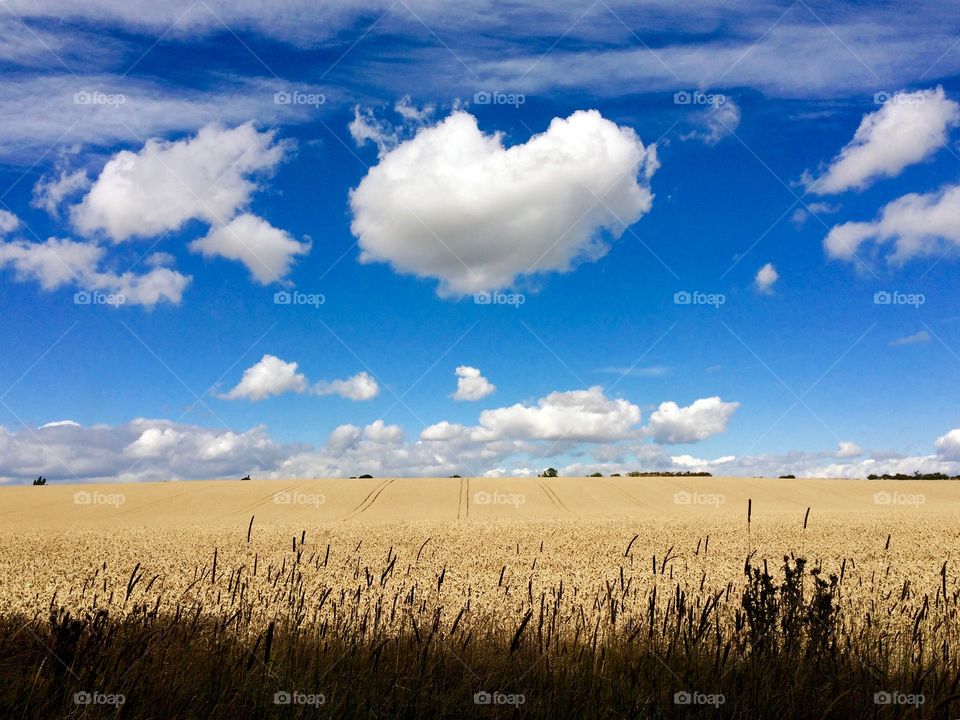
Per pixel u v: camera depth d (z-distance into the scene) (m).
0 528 49.00
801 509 61.22
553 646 6.38
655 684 5.54
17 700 5.06
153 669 5.50
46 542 32.16
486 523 43.88
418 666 5.75
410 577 16.42
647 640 6.20
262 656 5.68
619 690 5.44
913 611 7.74
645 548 29.36
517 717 5.15
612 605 6.82
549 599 10.80
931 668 5.37
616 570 18.92
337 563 21.67
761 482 81.38
